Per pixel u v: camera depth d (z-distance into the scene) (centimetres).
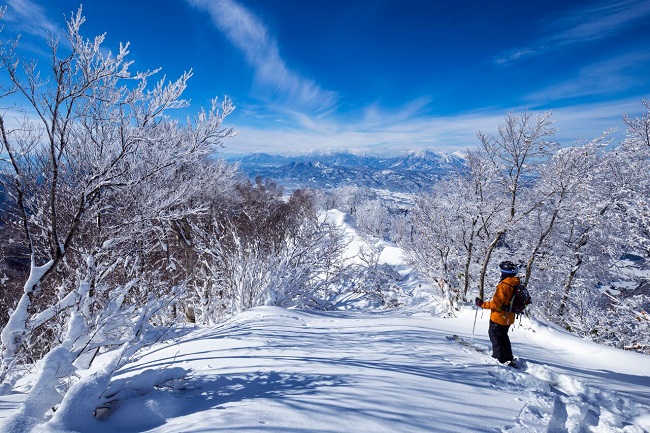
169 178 731
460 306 823
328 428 218
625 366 473
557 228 1302
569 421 281
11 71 431
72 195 577
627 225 1176
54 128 475
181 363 369
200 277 1089
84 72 489
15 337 402
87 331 345
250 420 223
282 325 593
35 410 239
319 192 10275
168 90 570
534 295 1380
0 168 476
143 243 682
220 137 627
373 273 1628
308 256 1220
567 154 1099
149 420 235
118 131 548
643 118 1164
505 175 1188
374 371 344
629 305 1152
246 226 1452
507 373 376
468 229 1316
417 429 229
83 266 529
